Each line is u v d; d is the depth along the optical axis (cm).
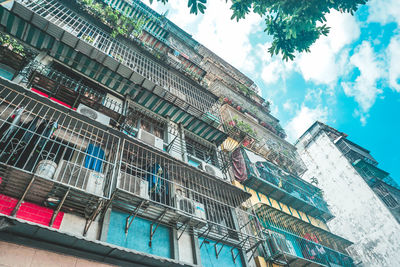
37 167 597
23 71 870
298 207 1827
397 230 2053
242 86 2814
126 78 1181
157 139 1123
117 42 1372
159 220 807
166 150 1203
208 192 1102
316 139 3378
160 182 871
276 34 671
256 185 1605
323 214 1909
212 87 2519
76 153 784
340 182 2767
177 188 999
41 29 993
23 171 538
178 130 1363
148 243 792
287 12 595
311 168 3198
